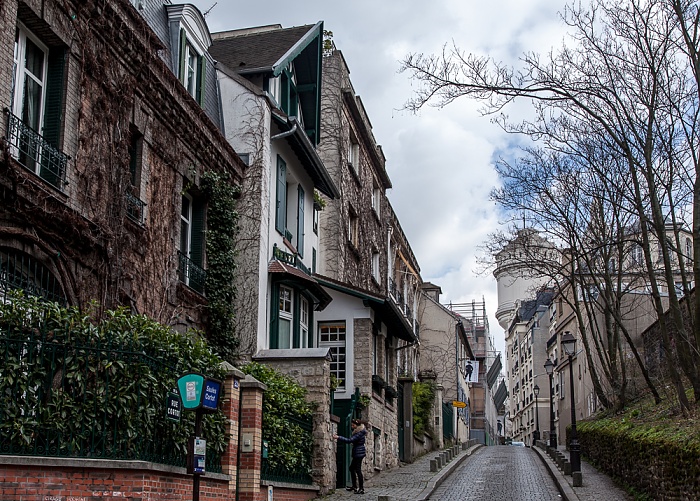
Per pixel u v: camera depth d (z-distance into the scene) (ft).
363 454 61.82
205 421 38.29
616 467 67.67
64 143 40.14
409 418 99.66
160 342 34.91
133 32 46.39
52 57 40.93
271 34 76.64
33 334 29.19
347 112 99.45
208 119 56.75
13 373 28.14
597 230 87.25
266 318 62.95
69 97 40.88
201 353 39.17
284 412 51.42
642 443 54.90
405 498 57.72
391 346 93.15
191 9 59.62
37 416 28.73
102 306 41.96
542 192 81.97
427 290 188.34
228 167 60.90
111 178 44.11
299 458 54.24
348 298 79.05
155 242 49.78
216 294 57.77
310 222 78.33
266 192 63.98
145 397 32.35
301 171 75.41
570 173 126.11
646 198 65.72
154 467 31.22
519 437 261.03
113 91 44.93
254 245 61.82
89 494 29.14
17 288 34.94
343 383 77.30
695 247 53.72
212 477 37.96
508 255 86.69
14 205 35.81
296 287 68.49
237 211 62.49
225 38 77.25
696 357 61.05
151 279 48.80
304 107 80.43
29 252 37.24
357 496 58.13
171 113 51.98
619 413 88.84
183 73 58.39
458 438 162.50
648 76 56.13
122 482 29.94
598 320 113.80
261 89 64.85
